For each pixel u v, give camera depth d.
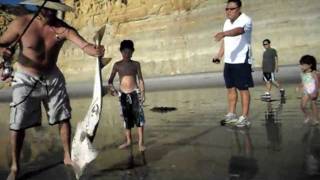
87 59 53.84
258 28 37.28
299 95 12.74
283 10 36.72
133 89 6.29
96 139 7.36
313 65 7.53
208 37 41.84
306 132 6.44
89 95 26.09
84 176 4.79
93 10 55.94
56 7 4.74
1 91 40.84
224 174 4.45
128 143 6.44
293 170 4.39
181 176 4.51
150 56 45.47
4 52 4.64
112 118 10.79
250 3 38.66
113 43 50.62
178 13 44.97
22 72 4.79
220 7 42.00
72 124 10.05
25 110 4.82
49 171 5.18
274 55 12.35
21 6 4.79
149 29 46.72
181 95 17.25
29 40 4.76
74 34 4.81
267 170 4.47
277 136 6.29
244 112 7.56
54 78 4.98
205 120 8.71
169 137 7.02
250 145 5.80
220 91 17.47
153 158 5.51
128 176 4.68
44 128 9.62
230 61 7.53
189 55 42.62
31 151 6.69
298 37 35.31
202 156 5.38
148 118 9.82
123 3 51.06
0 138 8.39
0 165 5.73
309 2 35.84
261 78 24.44
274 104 10.66
